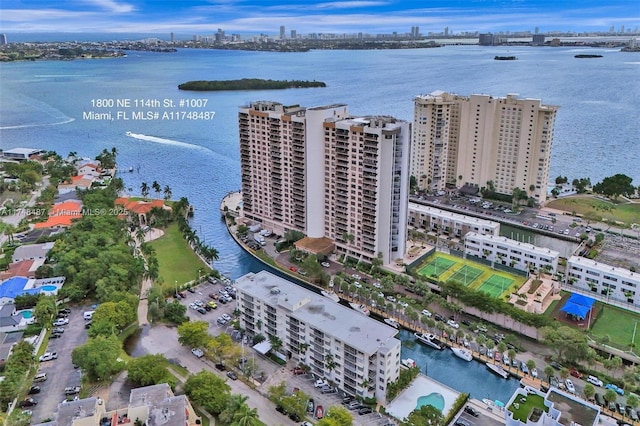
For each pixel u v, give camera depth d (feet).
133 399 460.14
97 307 639.35
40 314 623.36
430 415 465.88
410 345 620.08
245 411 450.71
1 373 533.14
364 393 514.27
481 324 627.87
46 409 498.69
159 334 625.82
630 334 604.08
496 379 559.79
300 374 555.69
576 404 447.01
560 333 563.89
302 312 567.59
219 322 650.02
